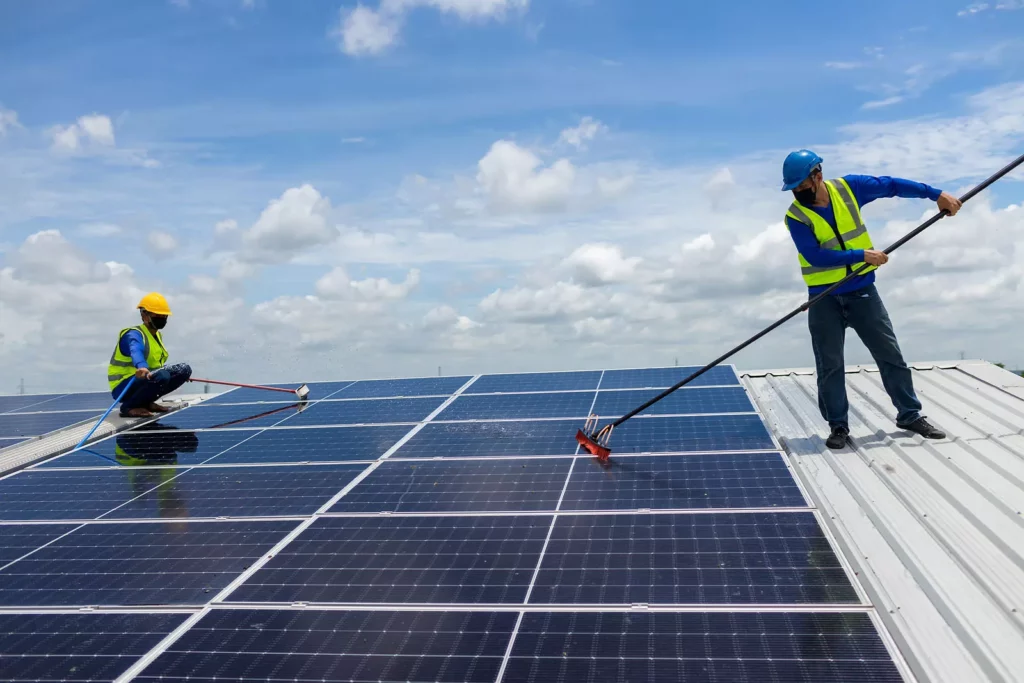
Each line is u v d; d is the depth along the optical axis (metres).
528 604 5.33
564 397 11.23
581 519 6.63
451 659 4.80
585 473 7.79
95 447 10.59
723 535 6.12
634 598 5.29
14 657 5.17
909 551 5.61
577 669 4.61
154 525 7.30
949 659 4.46
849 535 5.95
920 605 5.00
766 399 10.41
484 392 12.05
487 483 7.70
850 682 4.31
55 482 8.96
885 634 4.71
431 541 6.42
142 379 12.20
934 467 7.17
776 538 6.00
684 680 4.45
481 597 5.47
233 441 10.26
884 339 7.98
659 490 7.17
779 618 4.94
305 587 5.81
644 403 9.80
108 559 6.61
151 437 10.89
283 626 5.30
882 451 7.75
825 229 7.86
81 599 5.91
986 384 10.17
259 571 6.13
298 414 11.67
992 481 6.62
